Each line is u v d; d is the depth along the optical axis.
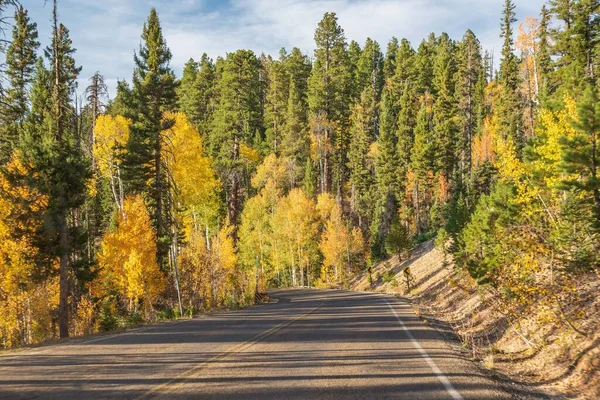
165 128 28.86
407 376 7.05
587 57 33.41
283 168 69.94
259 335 11.86
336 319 16.31
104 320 22.69
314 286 65.00
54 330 30.41
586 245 11.82
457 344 11.68
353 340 11.02
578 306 10.55
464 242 29.83
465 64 82.38
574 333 9.41
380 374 7.16
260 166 68.50
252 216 60.31
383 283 50.22
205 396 5.69
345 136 84.81
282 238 60.69
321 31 80.12
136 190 31.81
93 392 5.87
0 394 5.78
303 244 60.34
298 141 75.19
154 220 30.52
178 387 6.15
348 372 7.27
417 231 62.72
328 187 82.81
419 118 66.75
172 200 29.33
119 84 29.73
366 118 80.75
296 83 96.00
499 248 15.73
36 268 23.17
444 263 36.62
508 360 9.93
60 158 22.52
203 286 26.72
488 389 6.47
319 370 7.39
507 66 59.91
